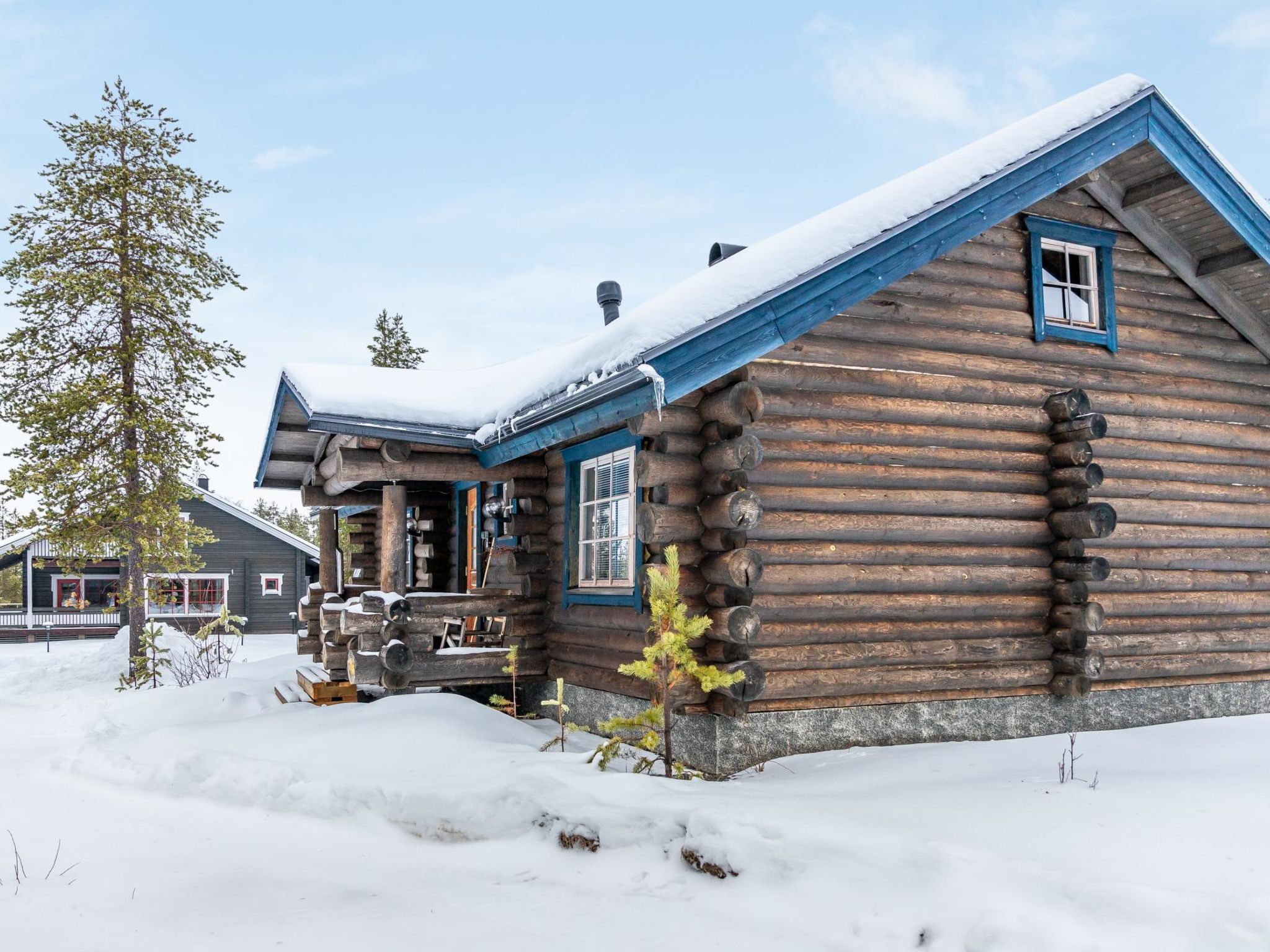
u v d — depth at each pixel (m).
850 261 7.34
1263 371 10.12
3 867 5.62
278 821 6.63
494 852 5.71
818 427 7.74
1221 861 4.37
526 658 9.87
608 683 8.59
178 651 19.59
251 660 22.77
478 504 12.23
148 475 19.56
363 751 7.48
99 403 18.78
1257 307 10.05
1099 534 8.47
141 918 4.73
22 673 18.89
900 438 8.08
